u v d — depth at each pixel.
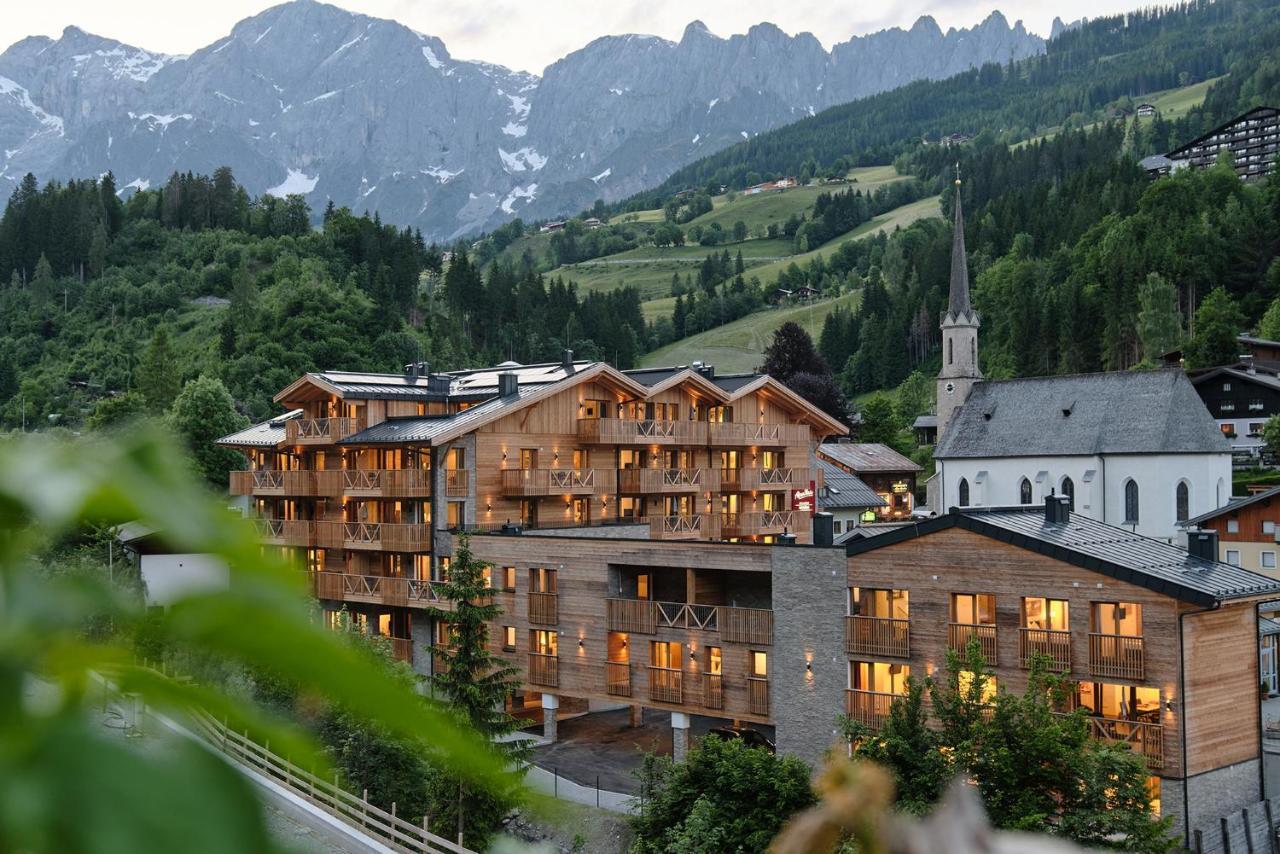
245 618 0.74
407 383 62.03
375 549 55.47
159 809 0.65
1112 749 24.28
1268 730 47.41
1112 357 155.38
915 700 26.03
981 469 85.56
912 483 101.50
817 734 39.16
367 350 143.50
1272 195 178.00
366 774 30.19
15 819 0.62
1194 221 175.12
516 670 38.66
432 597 52.41
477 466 53.81
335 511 59.00
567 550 46.62
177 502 0.74
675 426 61.62
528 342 187.88
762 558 40.84
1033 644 34.34
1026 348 166.38
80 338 170.12
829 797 0.81
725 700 41.69
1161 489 78.00
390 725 0.83
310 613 0.79
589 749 46.44
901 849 0.79
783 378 132.75
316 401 60.44
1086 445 81.06
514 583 48.59
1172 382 80.62
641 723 50.41
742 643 41.03
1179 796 31.84
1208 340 138.50
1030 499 83.38
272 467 63.16
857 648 38.06
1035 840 0.79
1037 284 185.25
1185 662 32.12
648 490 59.84
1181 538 72.88
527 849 1.54
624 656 45.72
